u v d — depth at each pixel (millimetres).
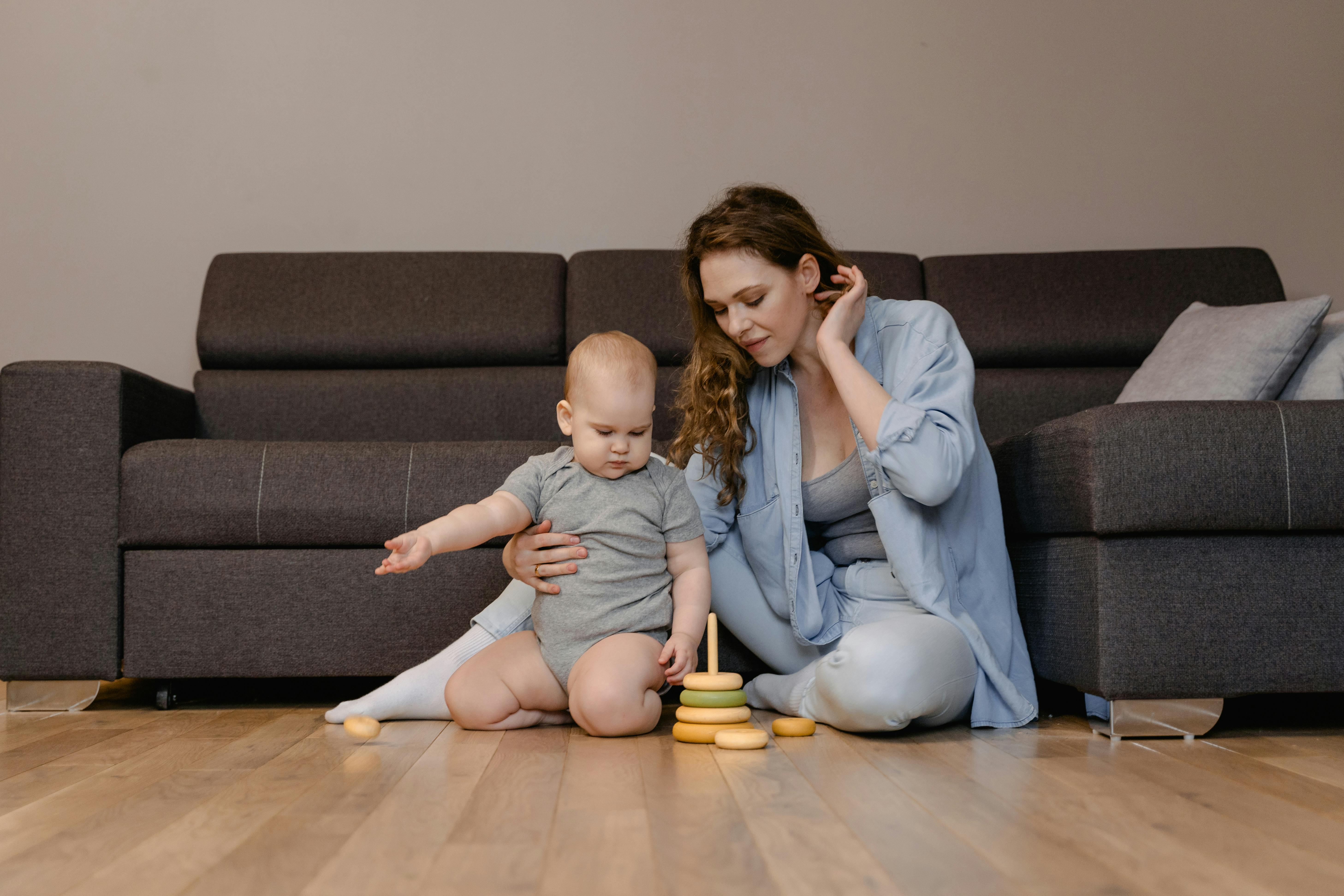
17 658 1595
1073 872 716
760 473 1487
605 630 1338
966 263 2391
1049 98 2729
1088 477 1272
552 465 1407
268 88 2666
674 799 938
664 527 1392
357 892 684
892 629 1260
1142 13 2742
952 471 1284
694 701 1271
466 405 2234
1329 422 1280
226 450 1622
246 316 2299
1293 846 782
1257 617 1275
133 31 2658
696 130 2693
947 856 756
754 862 742
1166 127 2727
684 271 1486
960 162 2711
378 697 1423
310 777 1062
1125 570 1275
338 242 2650
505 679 1344
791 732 1278
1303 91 2738
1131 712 1268
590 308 2305
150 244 2631
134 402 1712
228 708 1643
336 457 1622
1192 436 1266
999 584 1433
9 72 2641
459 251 2604
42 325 2607
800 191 2695
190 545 1610
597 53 2697
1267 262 2361
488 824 855
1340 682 1273
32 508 1612
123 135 2643
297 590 1603
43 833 847
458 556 1604
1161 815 878
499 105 2684
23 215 2621
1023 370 2287
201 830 849
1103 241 2703
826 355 1343
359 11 2682
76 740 1331
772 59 2713
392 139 2670
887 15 2729
